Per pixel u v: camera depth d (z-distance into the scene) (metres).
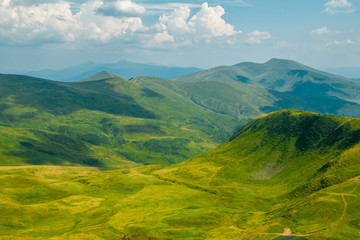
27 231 140.62
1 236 129.88
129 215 163.75
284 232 112.56
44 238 131.38
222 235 129.12
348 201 121.00
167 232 138.12
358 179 137.00
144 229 142.00
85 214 168.38
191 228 144.50
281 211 145.50
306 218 119.06
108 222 152.38
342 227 107.00
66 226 150.00
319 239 102.50
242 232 127.38
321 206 121.88
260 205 176.38
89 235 133.62
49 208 172.12
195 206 178.88
